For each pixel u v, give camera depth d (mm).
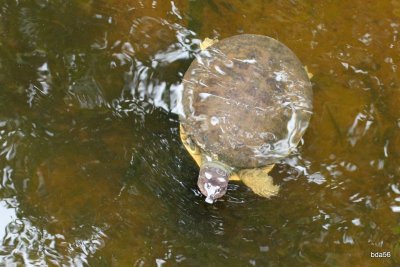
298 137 6941
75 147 6727
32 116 6871
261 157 6742
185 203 6559
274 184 6918
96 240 6117
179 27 8086
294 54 7387
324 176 7051
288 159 7145
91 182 6496
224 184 6543
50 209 6258
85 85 7230
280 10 8586
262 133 6668
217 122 6664
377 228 6664
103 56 7555
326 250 6426
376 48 8344
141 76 7438
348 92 7855
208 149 6684
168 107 7242
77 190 6426
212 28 8172
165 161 6832
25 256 5906
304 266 6277
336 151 7277
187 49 7852
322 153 7242
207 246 6258
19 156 6543
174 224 6363
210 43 7797
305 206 6762
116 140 6867
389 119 7652
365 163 7211
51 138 6746
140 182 6590
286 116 6805
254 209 6680
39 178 6441
